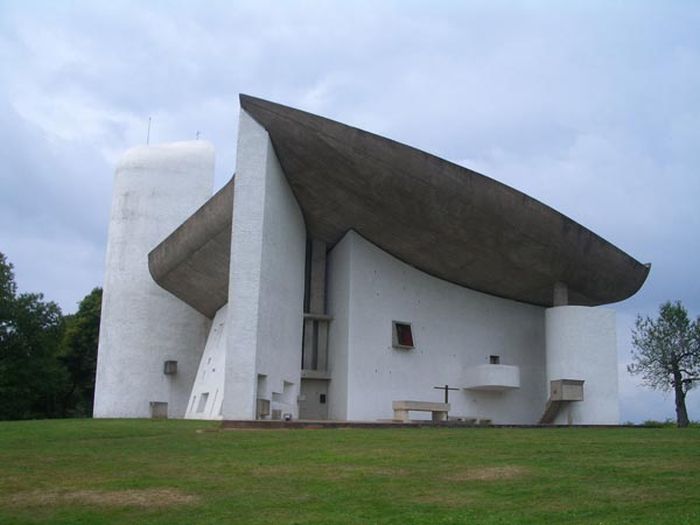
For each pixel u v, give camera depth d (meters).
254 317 19.75
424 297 26.95
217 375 26.72
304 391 25.28
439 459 11.00
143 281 33.09
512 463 10.63
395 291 26.16
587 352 26.06
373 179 22.08
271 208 21.00
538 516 7.45
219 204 23.50
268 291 20.70
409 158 21.69
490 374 26.36
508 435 14.85
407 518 7.38
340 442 13.04
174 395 32.50
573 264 26.50
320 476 9.57
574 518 7.38
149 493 8.55
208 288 28.86
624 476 9.56
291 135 20.98
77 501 8.18
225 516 7.51
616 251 27.14
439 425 18.61
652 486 8.91
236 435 14.16
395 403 22.30
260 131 20.84
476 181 22.75
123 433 14.52
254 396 19.42
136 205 33.59
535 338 29.48
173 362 32.47
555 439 14.02
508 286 28.00
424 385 26.17
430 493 8.55
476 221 23.78
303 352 25.73
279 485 8.99
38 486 8.96
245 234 20.23
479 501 8.14
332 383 25.27
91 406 50.41
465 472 9.88
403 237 25.02
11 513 7.69
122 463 10.63
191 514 7.60
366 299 25.25
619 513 7.59
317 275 26.31
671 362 33.66
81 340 48.50
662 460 10.95
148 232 33.41
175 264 28.59
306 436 13.98
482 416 27.34
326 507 7.86
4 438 13.70
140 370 32.38
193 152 34.56
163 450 11.98
